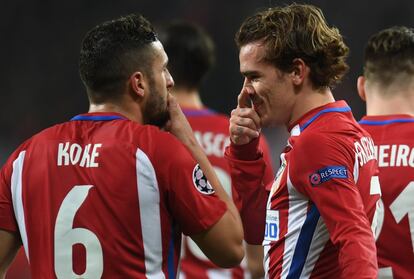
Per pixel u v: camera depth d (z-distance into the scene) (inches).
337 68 403.9
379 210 448.5
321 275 382.0
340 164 367.2
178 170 376.8
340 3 2311.8
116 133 383.6
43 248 383.9
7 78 2213.3
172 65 613.9
